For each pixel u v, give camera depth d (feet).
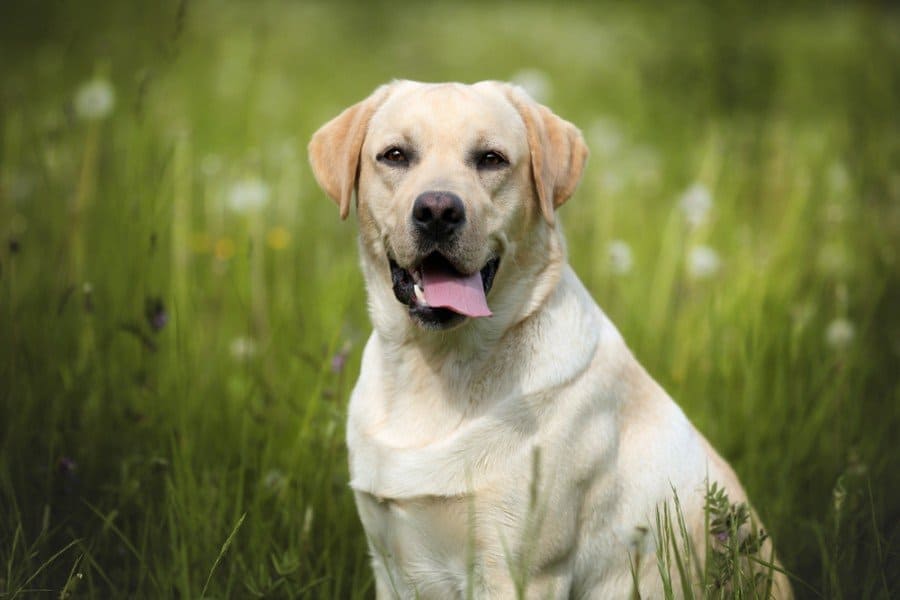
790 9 64.08
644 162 34.35
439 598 13.48
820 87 44.86
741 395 19.88
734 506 12.98
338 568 14.96
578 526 13.34
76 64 42.32
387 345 14.14
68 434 16.46
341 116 14.93
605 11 77.56
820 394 19.15
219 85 42.19
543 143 13.99
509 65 59.47
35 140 24.06
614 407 13.73
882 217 26.14
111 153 25.66
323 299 22.49
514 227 13.67
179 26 18.81
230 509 15.52
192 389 18.12
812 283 23.76
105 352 18.10
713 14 43.75
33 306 19.83
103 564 14.74
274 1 72.38
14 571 13.62
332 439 15.89
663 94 41.55
